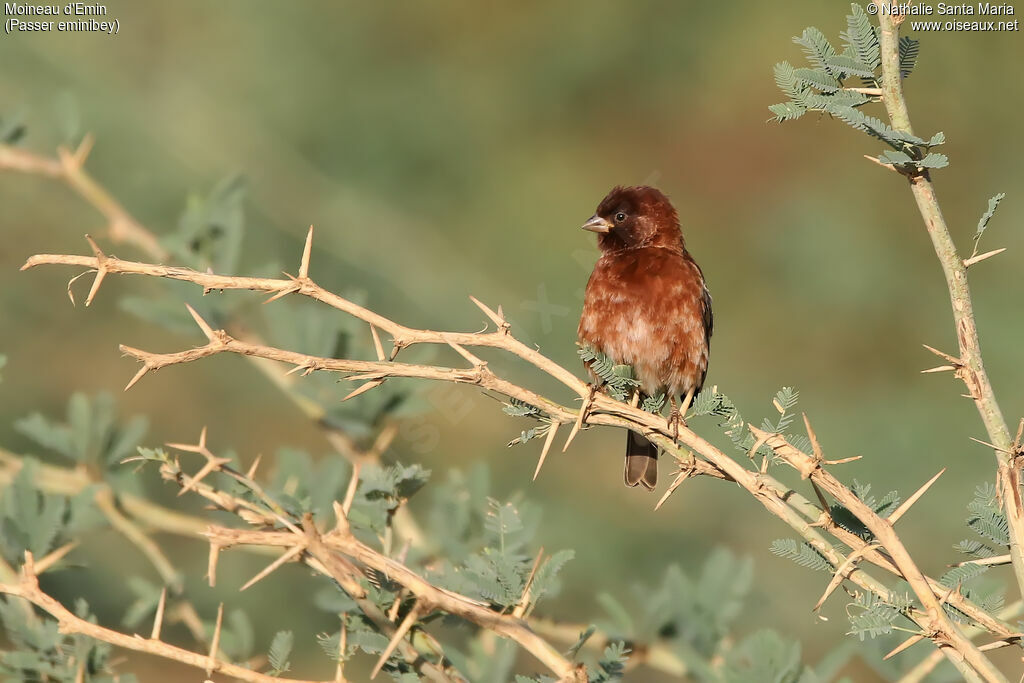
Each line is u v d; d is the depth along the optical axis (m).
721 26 16.95
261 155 13.95
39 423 6.25
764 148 16.66
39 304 12.25
